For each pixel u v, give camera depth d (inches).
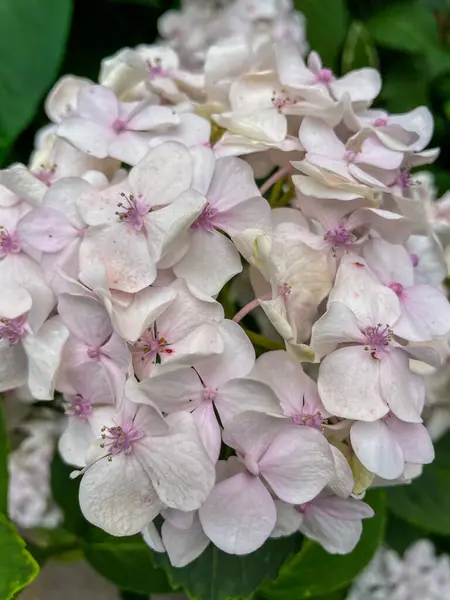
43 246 6.6
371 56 11.1
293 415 6.3
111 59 8.1
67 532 10.4
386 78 12.3
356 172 6.8
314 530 6.9
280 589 9.8
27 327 6.6
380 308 6.6
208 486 5.8
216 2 11.5
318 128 7.3
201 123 7.4
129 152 7.1
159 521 6.7
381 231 7.1
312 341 6.3
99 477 6.1
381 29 12.1
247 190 6.7
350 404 6.3
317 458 6.1
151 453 6.0
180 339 6.3
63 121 7.3
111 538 9.6
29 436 10.6
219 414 6.1
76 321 6.3
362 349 6.4
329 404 6.3
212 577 7.5
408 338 6.6
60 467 10.4
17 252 6.8
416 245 7.7
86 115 7.4
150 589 9.7
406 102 12.2
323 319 6.3
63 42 8.3
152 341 6.3
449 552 12.5
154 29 11.5
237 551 6.1
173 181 6.6
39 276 6.7
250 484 6.2
